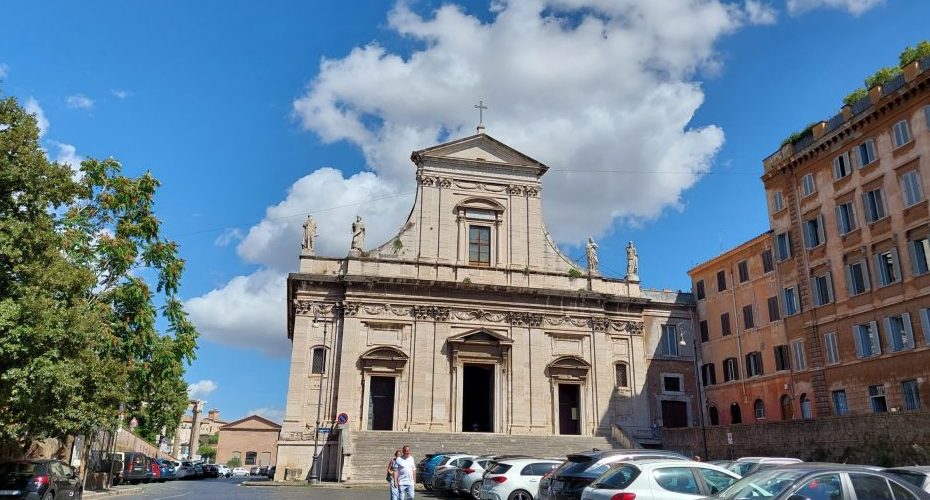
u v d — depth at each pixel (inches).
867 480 410.0
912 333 1280.8
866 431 1167.0
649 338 2006.6
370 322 1769.2
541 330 1863.9
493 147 1974.7
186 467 2230.6
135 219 1230.9
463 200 1918.1
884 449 1127.6
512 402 1781.5
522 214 1948.8
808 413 1558.8
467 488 987.9
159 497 1109.7
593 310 1913.1
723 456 1535.4
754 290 1809.8
